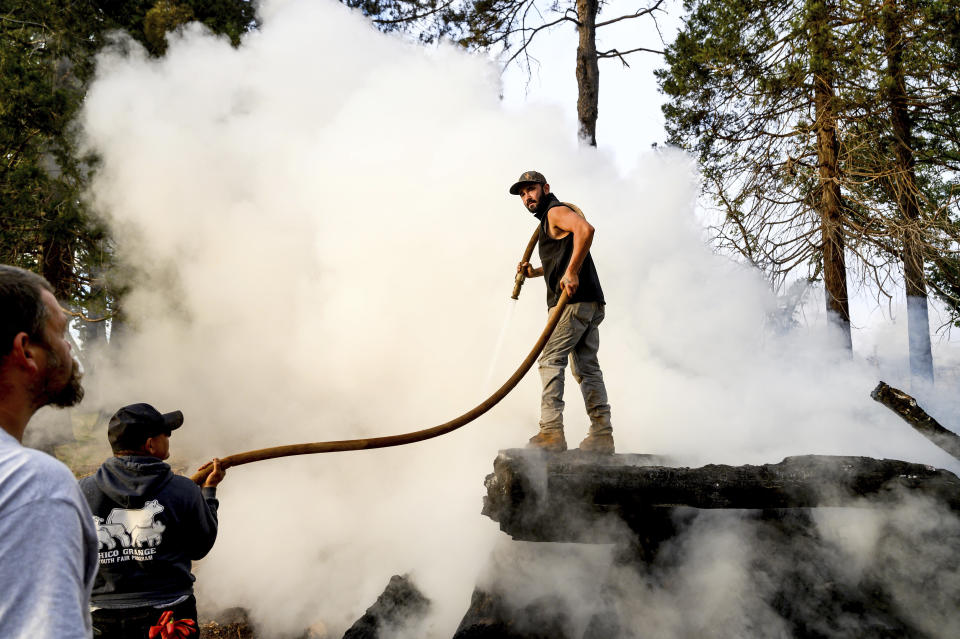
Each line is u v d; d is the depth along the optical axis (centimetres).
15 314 117
